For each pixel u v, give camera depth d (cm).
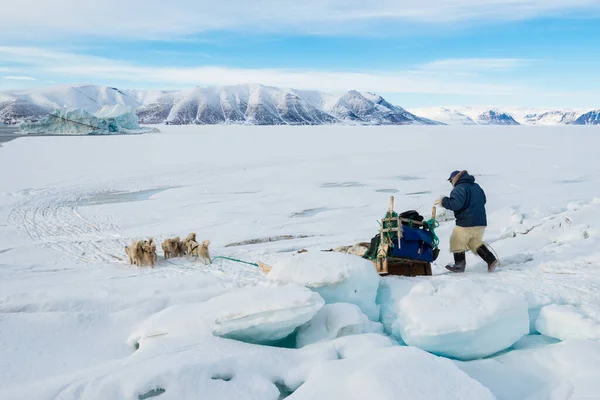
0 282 718
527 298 518
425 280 570
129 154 3359
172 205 1547
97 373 377
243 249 1005
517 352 464
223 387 368
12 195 1708
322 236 1152
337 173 2319
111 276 768
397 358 380
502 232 1075
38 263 880
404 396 339
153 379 354
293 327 459
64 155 3231
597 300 527
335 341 444
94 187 1920
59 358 450
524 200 1599
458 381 358
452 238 709
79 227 1236
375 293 530
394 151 3581
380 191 1844
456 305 475
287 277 521
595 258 720
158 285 684
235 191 1827
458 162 2775
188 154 3362
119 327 541
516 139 5181
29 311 580
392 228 638
